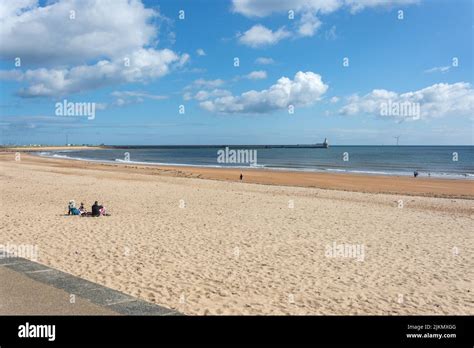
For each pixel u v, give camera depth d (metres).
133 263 8.84
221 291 7.22
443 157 100.62
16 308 4.84
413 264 9.40
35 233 11.52
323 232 12.75
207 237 11.64
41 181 27.48
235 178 36.75
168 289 7.25
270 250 10.35
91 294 5.27
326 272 8.60
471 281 8.22
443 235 12.76
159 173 40.25
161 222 13.74
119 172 39.88
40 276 5.88
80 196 20.23
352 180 35.75
